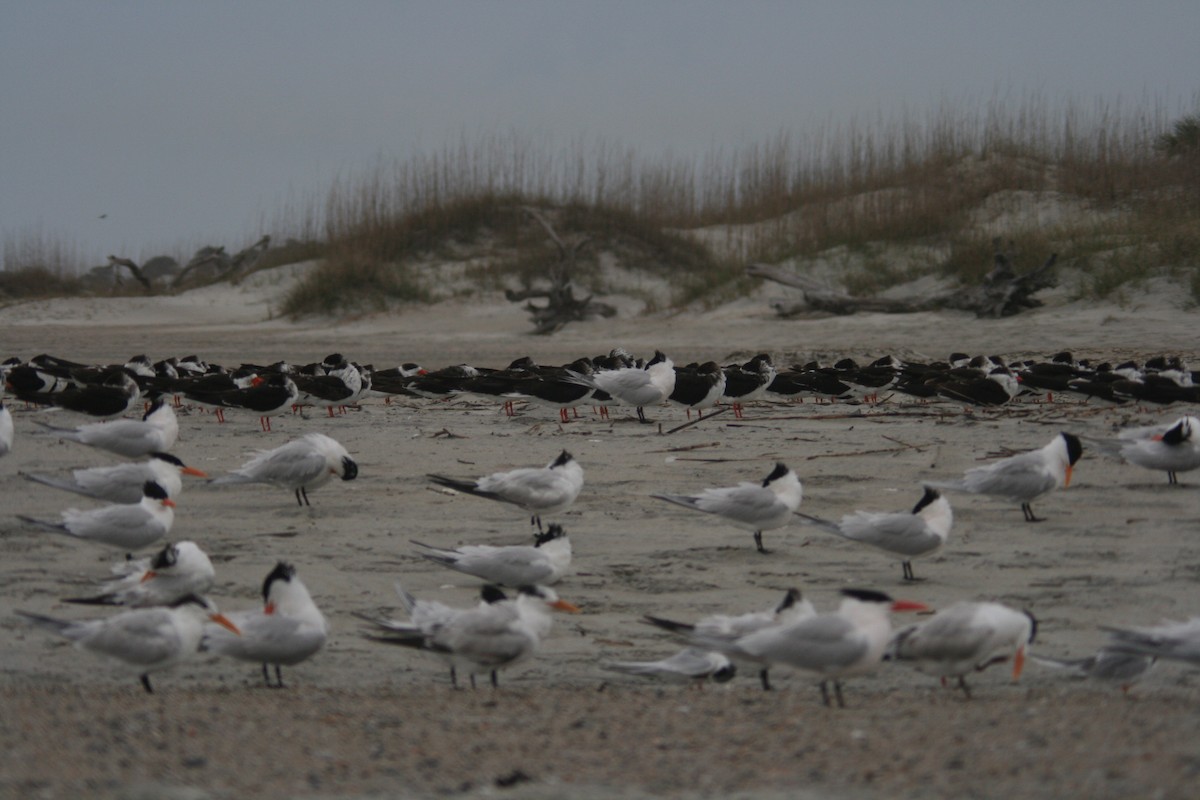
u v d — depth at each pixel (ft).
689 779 23.63
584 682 33.45
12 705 28.81
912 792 22.47
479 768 24.40
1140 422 72.43
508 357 137.18
